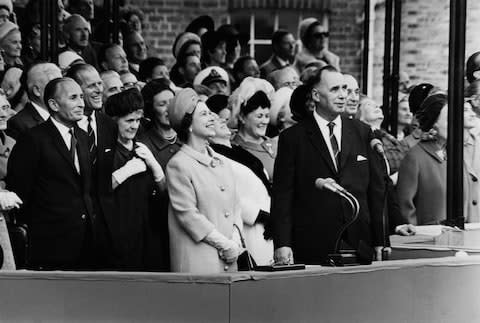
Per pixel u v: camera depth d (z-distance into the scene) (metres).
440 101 14.08
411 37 26.16
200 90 16.19
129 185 11.11
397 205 12.62
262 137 13.04
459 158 13.64
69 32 16.11
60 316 9.00
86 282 8.95
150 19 24.94
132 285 8.89
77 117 10.98
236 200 10.80
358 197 11.26
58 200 10.88
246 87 13.04
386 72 18.62
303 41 21.84
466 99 16.58
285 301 9.09
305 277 9.21
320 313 9.32
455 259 10.30
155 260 11.16
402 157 15.77
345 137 11.36
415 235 12.52
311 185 11.23
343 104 11.30
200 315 8.78
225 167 10.71
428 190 14.12
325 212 11.18
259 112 12.91
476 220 15.08
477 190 15.12
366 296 9.68
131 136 11.55
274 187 11.32
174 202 10.44
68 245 10.84
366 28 20.94
